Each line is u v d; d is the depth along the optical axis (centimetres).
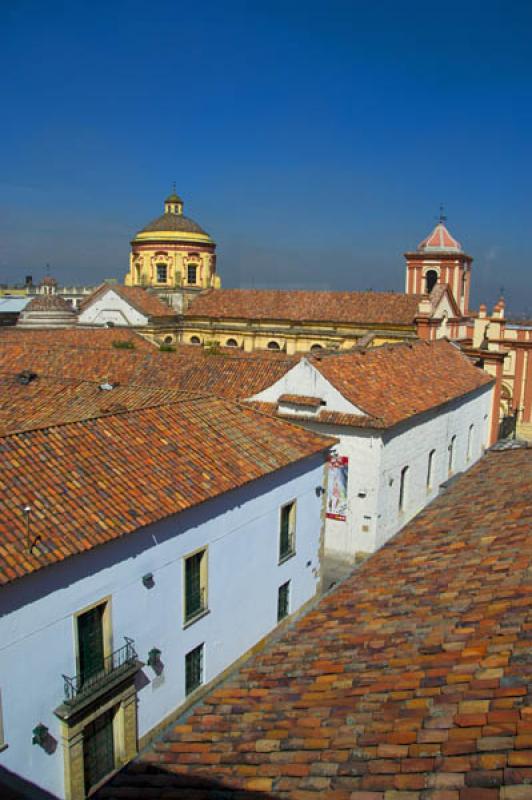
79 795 1720
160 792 802
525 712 698
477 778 617
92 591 1728
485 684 784
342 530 3256
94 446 2048
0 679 1533
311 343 6166
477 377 4366
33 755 1622
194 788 780
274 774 754
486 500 1589
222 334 6650
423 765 668
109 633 1795
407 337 5772
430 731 723
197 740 903
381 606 1141
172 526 1953
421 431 3581
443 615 1026
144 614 1902
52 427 2048
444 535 1410
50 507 1739
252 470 2247
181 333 6900
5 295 11988
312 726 832
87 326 6469
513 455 1992
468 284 6706
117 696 1802
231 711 950
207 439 2322
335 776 706
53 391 2995
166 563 1955
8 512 1669
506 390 6206
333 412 3219
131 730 1867
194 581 2105
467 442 4334
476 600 1045
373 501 3170
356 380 3375
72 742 1684
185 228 7688
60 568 1633
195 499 1992
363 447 3156
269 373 3722
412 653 933
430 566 1258
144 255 7750
